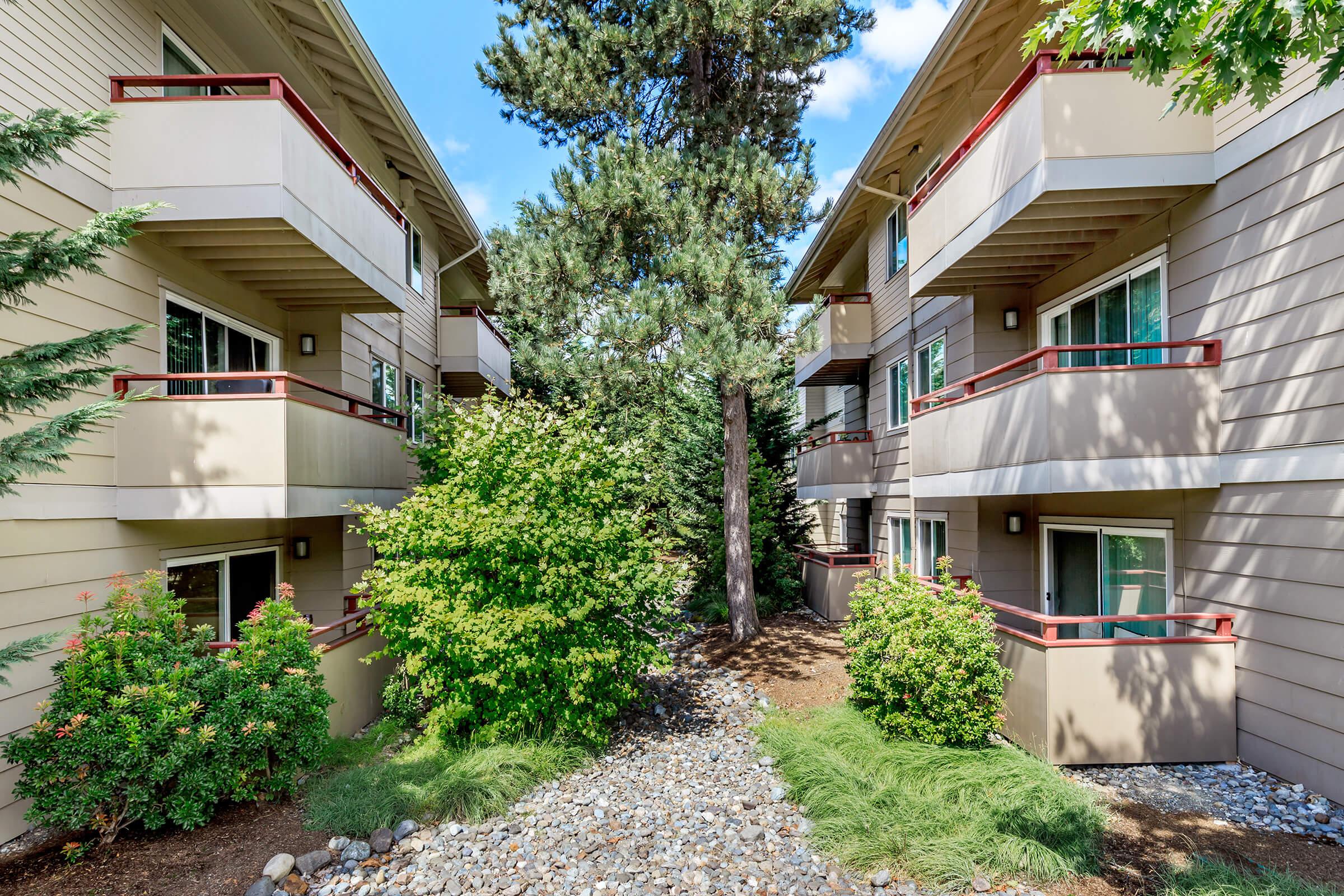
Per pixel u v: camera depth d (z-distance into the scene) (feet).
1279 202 18.22
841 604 40.40
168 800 15.28
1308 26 11.41
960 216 26.18
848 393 56.18
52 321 18.39
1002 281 29.58
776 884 14.17
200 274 25.02
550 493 23.13
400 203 41.83
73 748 14.44
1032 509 30.30
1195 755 19.33
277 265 25.12
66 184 19.04
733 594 36.37
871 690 22.00
